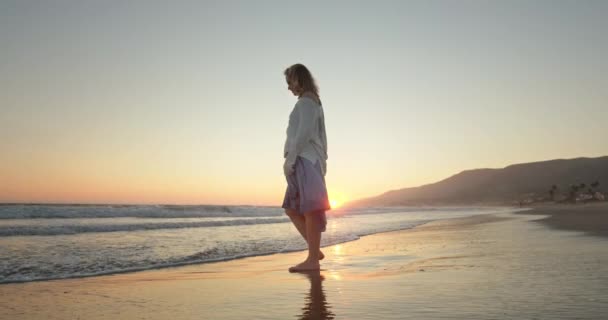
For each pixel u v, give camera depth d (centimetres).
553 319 223
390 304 267
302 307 268
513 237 930
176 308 278
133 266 545
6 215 2066
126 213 2477
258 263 579
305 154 453
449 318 229
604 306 253
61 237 993
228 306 279
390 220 2444
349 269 457
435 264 484
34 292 357
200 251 727
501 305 258
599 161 18712
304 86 464
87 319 255
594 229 1109
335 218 2888
